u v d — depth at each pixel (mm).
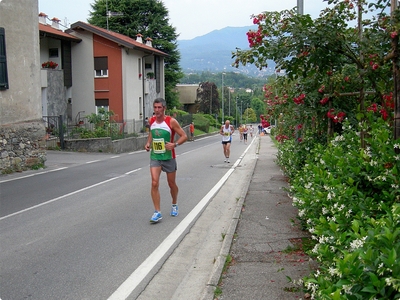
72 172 15461
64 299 4797
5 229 7680
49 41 33656
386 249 2949
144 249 6574
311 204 5285
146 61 43656
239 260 5781
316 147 8922
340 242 3711
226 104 110438
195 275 5672
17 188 11953
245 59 7902
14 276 5453
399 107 5211
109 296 4898
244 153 26562
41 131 16641
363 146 6059
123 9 51719
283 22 7355
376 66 6762
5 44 14664
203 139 51250
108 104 34844
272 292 4680
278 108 12719
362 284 2928
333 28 7059
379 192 4988
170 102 56375
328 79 8602
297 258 5770
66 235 7289
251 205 9336
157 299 4922
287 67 7387
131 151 28203
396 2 5914
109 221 8250
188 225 8031
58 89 28578
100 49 34406
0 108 14680
